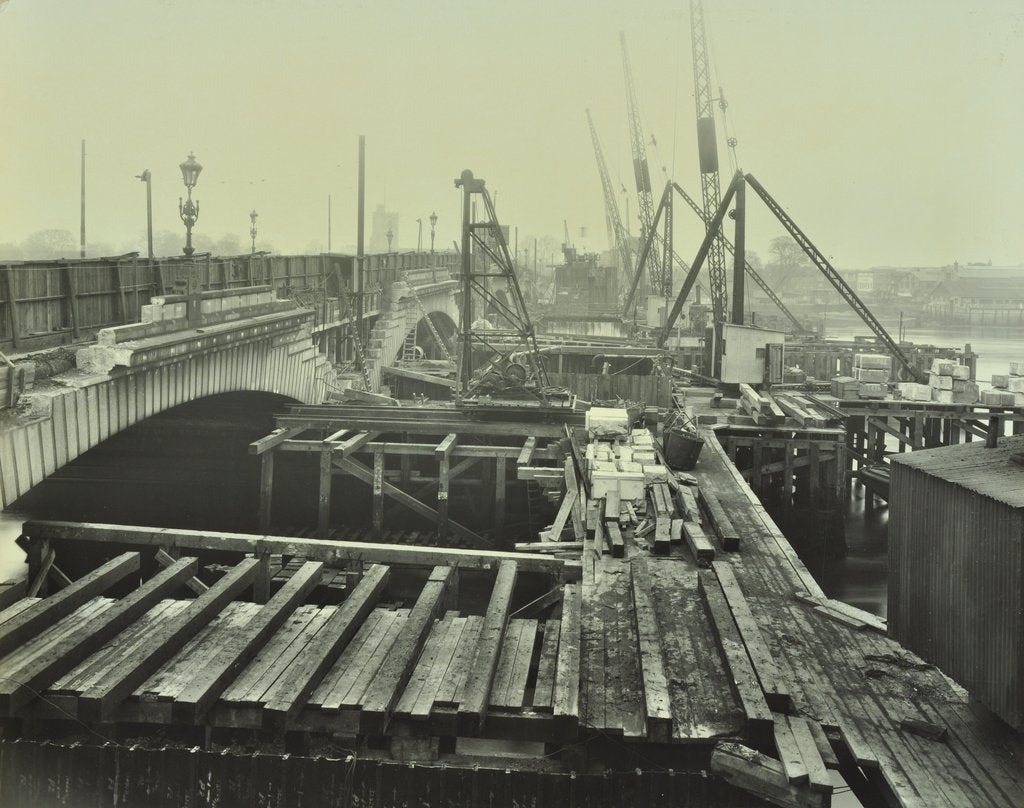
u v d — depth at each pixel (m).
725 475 22.67
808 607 13.95
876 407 34.00
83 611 13.76
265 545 16.45
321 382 30.94
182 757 11.00
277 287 31.36
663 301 61.81
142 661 11.59
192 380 20.48
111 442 29.27
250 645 12.20
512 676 12.02
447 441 24.38
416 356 49.25
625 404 30.09
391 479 26.81
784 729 10.07
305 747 11.22
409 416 26.30
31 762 11.09
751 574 15.40
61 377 16.16
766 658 11.37
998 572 9.65
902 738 10.08
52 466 15.48
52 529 17.03
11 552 24.38
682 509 18.42
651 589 14.21
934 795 8.95
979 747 9.90
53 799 11.05
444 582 14.78
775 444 27.62
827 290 99.31
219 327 21.33
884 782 9.48
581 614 13.48
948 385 34.16
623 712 10.62
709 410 32.25
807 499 29.30
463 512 26.83
